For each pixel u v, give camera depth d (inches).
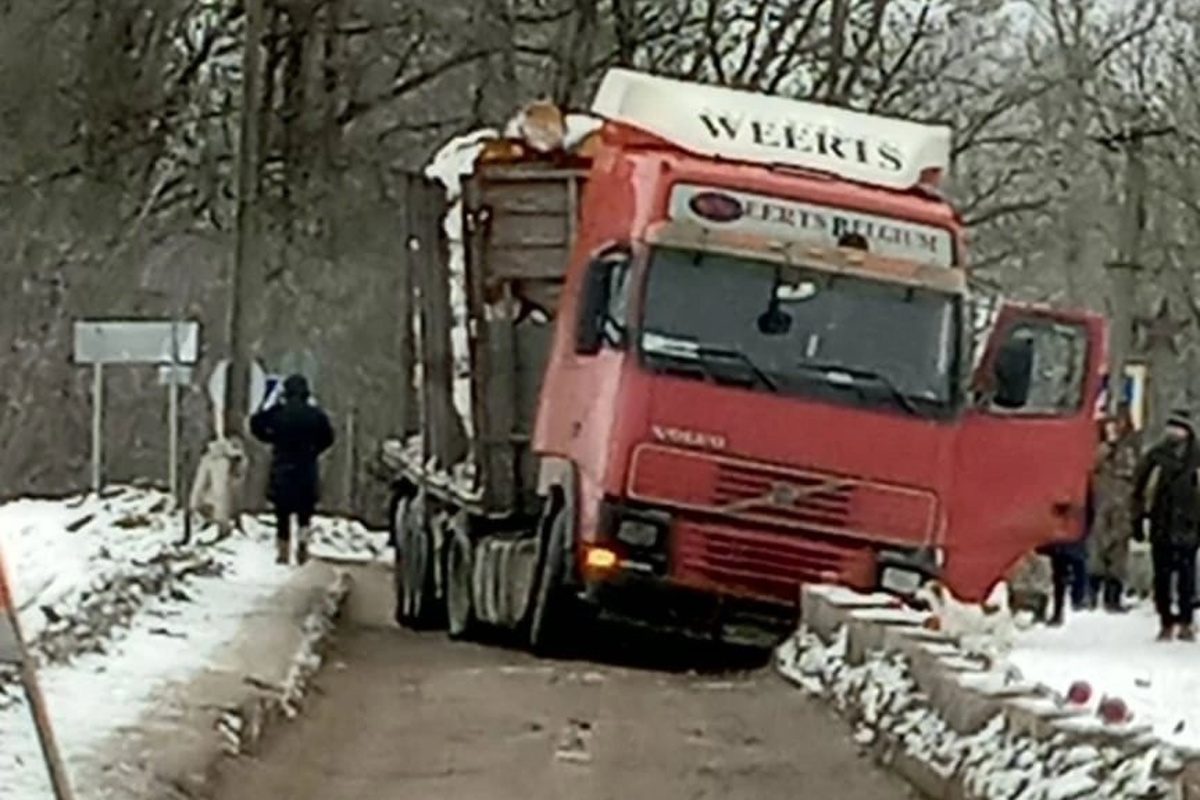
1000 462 988.6
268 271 2329.0
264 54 2235.5
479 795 642.8
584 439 970.7
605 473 948.6
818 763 689.6
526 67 2396.7
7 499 1974.7
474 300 1111.6
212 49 2397.9
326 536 1915.6
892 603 877.8
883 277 959.0
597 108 1077.1
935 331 959.6
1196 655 1034.7
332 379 2573.8
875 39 2401.6
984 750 603.2
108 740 641.6
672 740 734.5
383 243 2393.0
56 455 2391.7
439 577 1206.3
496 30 2351.1
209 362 2341.3
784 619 952.9
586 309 975.0
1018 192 2694.4
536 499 1085.1
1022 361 986.7
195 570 1174.3
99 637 847.1
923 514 957.2
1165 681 897.5
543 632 1018.7
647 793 646.5
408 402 1391.5
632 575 945.5
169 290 2443.4
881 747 687.7
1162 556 1133.7
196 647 871.7
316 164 2358.5
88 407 2406.5
